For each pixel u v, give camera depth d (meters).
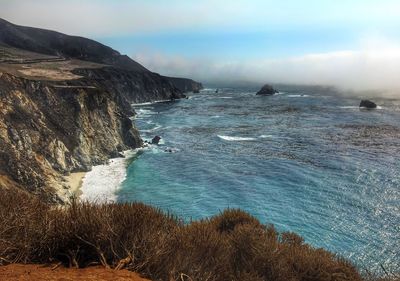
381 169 48.00
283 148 61.19
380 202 37.38
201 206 36.78
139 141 64.25
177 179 45.69
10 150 37.22
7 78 48.25
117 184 43.66
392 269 24.80
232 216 12.54
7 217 6.60
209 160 54.56
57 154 44.91
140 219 7.16
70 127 52.00
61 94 55.53
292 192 40.66
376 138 67.69
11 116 42.41
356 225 32.31
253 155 56.88
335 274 9.37
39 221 6.83
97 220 6.62
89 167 49.31
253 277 7.89
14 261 5.91
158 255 6.15
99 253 6.09
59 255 6.24
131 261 6.05
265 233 11.17
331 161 52.22
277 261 8.68
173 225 8.11
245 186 42.72
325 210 35.62
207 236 8.05
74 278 5.23
